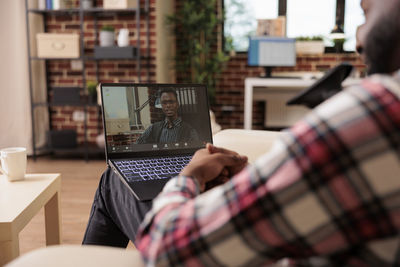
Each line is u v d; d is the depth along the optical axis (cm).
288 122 489
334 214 37
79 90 401
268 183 39
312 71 493
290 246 40
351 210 37
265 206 39
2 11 400
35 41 416
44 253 58
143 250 47
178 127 119
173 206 49
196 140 121
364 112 37
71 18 415
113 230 112
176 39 501
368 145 36
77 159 410
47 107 436
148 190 94
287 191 38
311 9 490
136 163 109
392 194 36
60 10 389
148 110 116
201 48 450
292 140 39
